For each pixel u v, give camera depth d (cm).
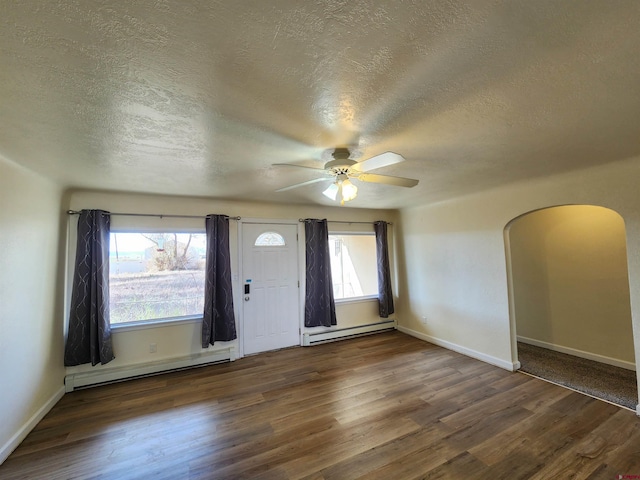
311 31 101
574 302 395
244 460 209
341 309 503
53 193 295
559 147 220
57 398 296
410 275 512
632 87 140
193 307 396
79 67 117
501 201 362
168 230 380
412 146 213
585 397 284
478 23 100
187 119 163
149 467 203
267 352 434
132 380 344
